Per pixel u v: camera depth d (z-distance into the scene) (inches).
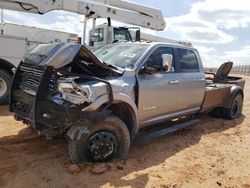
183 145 239.8
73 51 178.2
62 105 168.7
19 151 200.8
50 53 181.6
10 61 350.0
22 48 357.1
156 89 220.1
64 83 173.2
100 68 194.7
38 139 225.5
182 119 308.7
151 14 499.8
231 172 193.2
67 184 159.2
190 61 267.3
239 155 226.2
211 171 192.5
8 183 158.2
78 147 175.9
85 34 494.9
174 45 250.8
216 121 331.3
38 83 183.3
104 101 179.2
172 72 241.6
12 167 175.8
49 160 187.2
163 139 251.3
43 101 174.2
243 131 298.2
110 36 501.0
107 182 163.8
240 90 350.3
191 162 205.2
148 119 222.1
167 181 172.6
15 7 370.6
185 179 177.6
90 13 436.5
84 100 171.0
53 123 170.9
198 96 273.4
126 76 202.4
